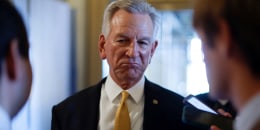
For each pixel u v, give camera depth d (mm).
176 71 2742
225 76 603
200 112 1119
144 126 1479
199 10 607
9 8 605
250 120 565
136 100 1528
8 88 612
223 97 629
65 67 2646
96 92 1589
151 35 1539
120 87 1537
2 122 594
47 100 2424
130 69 1498
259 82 572
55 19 2496
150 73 2773
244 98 583
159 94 1546
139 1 1543
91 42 2811
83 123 1511
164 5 2686
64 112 1554
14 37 602
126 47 1496
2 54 589
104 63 2826
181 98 1553
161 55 2756
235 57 582
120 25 1495
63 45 2607
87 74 2871
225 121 1065
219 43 588
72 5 2771
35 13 2256
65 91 2648
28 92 646
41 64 2336
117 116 1477
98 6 2785
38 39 2289
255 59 563
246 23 557
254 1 555
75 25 2783
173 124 1479
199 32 620
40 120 2344
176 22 2699
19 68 618
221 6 578
